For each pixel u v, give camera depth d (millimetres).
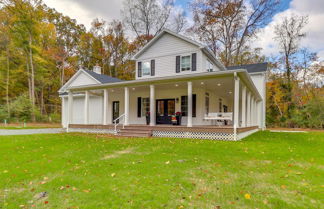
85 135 10328
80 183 3402
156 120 12547
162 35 12727
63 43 28922
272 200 2705
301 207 2521
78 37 30406
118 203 2654
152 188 3105
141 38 25344
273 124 21016
